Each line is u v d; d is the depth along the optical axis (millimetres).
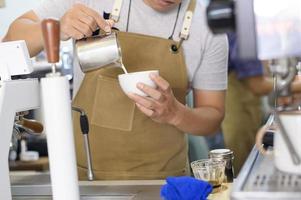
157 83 1283
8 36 1606
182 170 1657
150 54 1584
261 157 970
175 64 1593
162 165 1609
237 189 724
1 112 1018
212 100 1678
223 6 648
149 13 1599
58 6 1661
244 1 651
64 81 917
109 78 1584
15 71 1079
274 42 662
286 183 745
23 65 1074
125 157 1598
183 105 1566
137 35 1575
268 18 661
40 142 2998
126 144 1590
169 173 1604
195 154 2203
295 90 917
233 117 2578
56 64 954
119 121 1584
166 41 1579
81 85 1622
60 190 923
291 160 783
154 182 1334
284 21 661
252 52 654
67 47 2430
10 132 1052
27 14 1683
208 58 1615
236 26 654
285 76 825
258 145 1021
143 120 1580
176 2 1507
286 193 689
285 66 812
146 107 1315
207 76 1646
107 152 1601
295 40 661
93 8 1634
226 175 1287
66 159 921
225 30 665
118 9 1609
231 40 2092
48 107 912
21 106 1074
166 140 1608
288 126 780
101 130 1596
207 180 1155
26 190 1304
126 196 1178
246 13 650
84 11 1350
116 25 1618
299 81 940
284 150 793
